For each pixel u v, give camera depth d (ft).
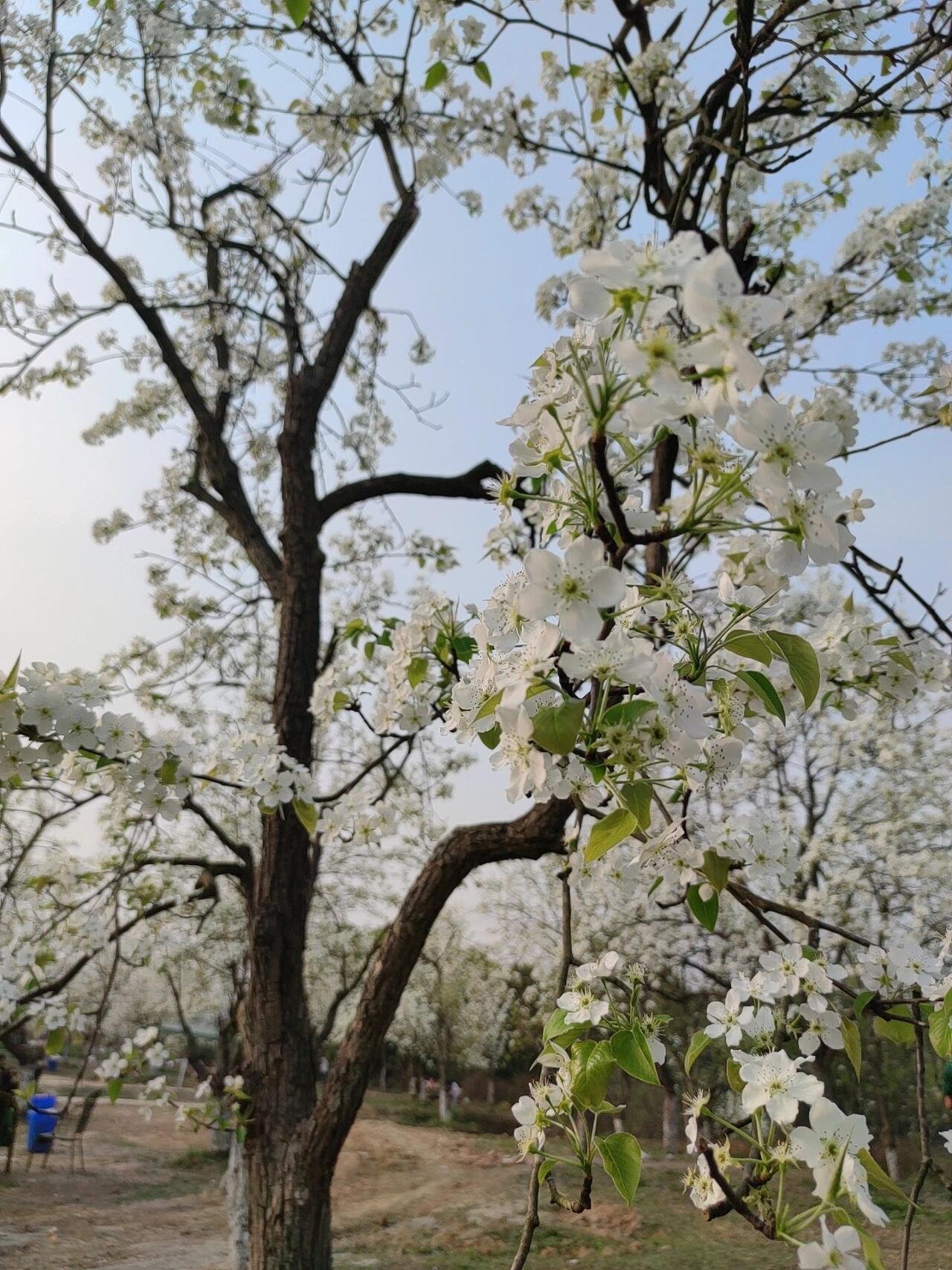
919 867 23.03
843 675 6.48
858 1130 3.42
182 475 21.20
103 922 12.89
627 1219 26.43
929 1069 26.55
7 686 6.92
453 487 16.53
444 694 8.84
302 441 15.08
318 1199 11.10
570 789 4.17
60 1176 33.09
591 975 4.74
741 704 4.69
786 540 3.60
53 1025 11.96
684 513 4.08
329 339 15.84
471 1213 28.30
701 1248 23.73
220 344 19.67
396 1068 79.20
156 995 40.57
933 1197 24.75
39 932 13.57
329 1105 11.10
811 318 14.01
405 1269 23.15
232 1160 13.99
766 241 13.58
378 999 11.16
